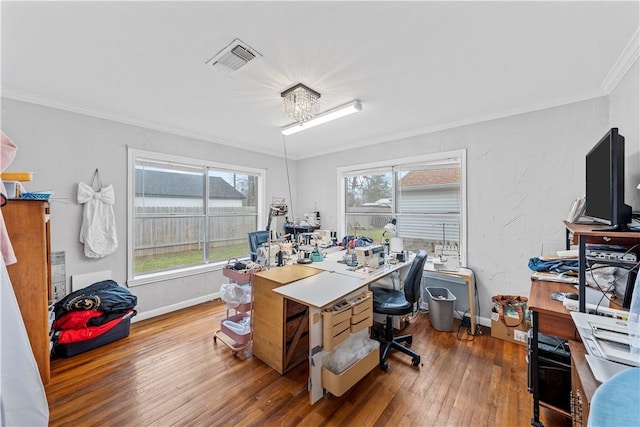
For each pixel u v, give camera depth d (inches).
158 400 69.9
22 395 44.2
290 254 125.8
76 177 104.9
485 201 114.6
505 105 102.8
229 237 165.3
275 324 82.7
